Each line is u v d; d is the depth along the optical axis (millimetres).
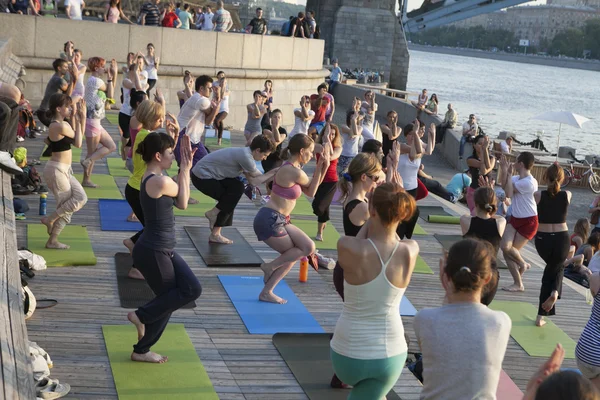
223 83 18984
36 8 21969
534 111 77875
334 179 11086
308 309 8438
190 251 10062
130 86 14367
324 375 6746
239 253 10070
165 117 8656
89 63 12688
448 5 69500
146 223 6211
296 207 13625
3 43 18578
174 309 6383
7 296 6156
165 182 6082
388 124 14570
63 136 9023
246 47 25062
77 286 8336
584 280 12273
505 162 10016
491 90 109312
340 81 47594
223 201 10094
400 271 4754
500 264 11406
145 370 6488
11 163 9836
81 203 9242
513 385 7461
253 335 7566
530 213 9969
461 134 30656
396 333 4812
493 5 66750
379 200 4723
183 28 24656
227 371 6711
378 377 4805
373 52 64125
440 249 11875
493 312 4035
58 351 6711
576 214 24047
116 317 7590
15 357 5094
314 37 29219
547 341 8711
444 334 3969
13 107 10922
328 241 11484
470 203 13766
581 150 47531
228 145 19281
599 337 6371
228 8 31641
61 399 5855
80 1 22719
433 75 141625
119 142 17547
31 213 11008
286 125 27453
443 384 3953
